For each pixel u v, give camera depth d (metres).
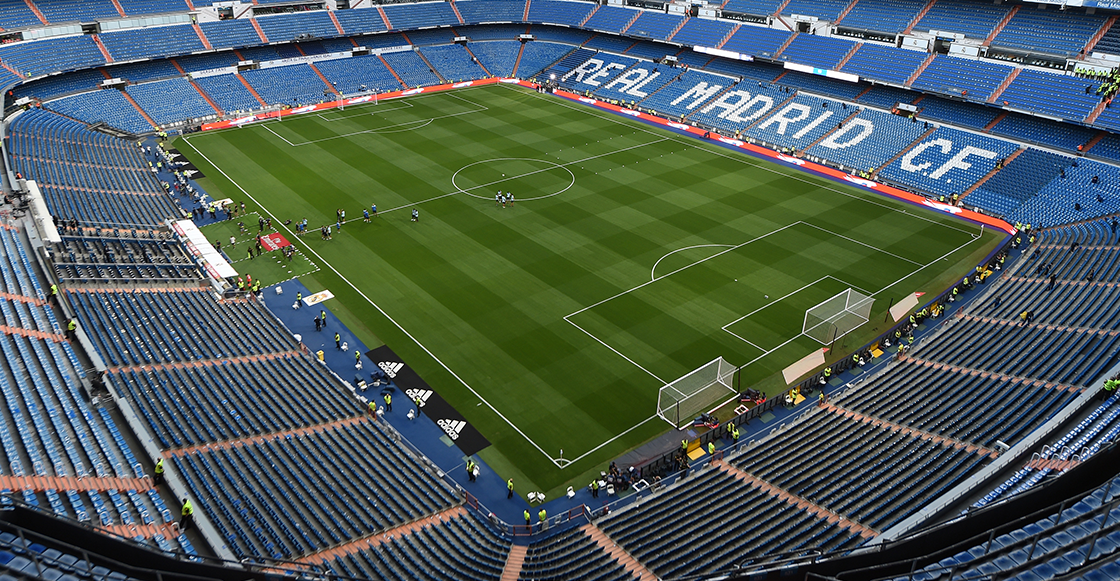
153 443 29.19
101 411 30.67
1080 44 74.25
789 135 85.56
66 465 25.80
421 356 44.97
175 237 56.28
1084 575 15.90
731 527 30.16
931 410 36.88
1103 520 17.16
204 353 40.69
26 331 34.72
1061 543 17.77
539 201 68.12
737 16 103.31
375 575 26.45
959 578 17.69
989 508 19.64
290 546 26.91
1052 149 71.12
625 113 98.62
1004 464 28.92
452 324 48.25
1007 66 78.12
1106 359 36.62
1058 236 58.81
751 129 88.62
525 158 80.00
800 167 79.06
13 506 18.61
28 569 17.22
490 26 123.94
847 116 85.19
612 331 47.66
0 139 62.91
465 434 38.78
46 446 26.45
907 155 76.62
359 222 62.97
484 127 91.25
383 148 82.38
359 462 34.38
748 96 94.50
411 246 58.75
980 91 77.50
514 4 123.69
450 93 107.38
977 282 53.66
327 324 48.03
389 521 30.50
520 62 117.75
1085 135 70.88
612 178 74.50
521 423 39.66
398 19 115.12
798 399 41.56
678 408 40.69
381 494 32.28
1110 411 31.22
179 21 98.62
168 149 79.69
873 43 89.44
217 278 51.56
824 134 83.75
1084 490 19.27
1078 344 39.69
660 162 79.75
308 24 107.94
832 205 68.62
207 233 60.19
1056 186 66.50
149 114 88.19
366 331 47.38
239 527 27.00
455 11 120.12
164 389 35.84
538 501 34.69
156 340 40.34
